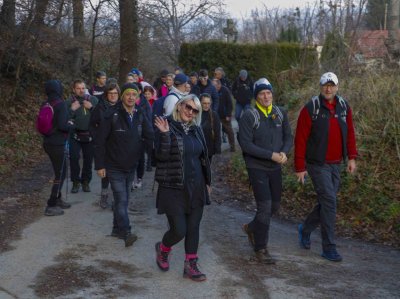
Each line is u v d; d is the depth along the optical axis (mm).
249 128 6012
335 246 6754
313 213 6754
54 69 18453
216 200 9312
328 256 6434
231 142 13359
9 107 14750
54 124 7547
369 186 8703
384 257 6727
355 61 12406
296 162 6375
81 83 8977
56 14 15297
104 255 6242
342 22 13516
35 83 16828
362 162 9281
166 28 30391
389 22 12562
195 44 27344
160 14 27203
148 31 27141
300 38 18234
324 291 5414
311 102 6309
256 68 26266
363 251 6973
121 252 6359
